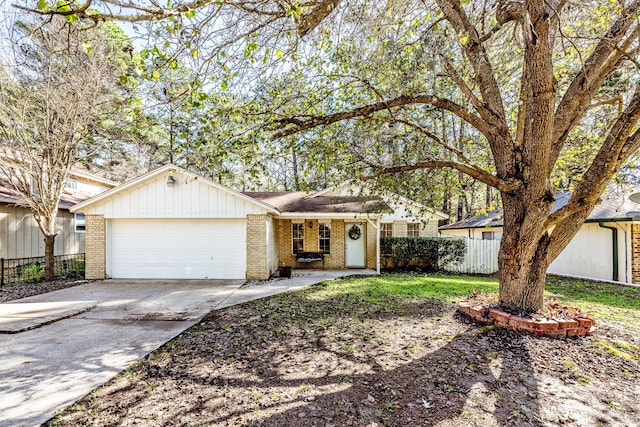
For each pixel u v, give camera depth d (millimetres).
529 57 4492
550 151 4895
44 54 9273
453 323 5418
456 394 3273
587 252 11336
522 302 5258
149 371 3945
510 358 4039
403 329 5219
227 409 3082
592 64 5004
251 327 5574
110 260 10938
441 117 8156
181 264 10977
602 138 7258
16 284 9953
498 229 15250
